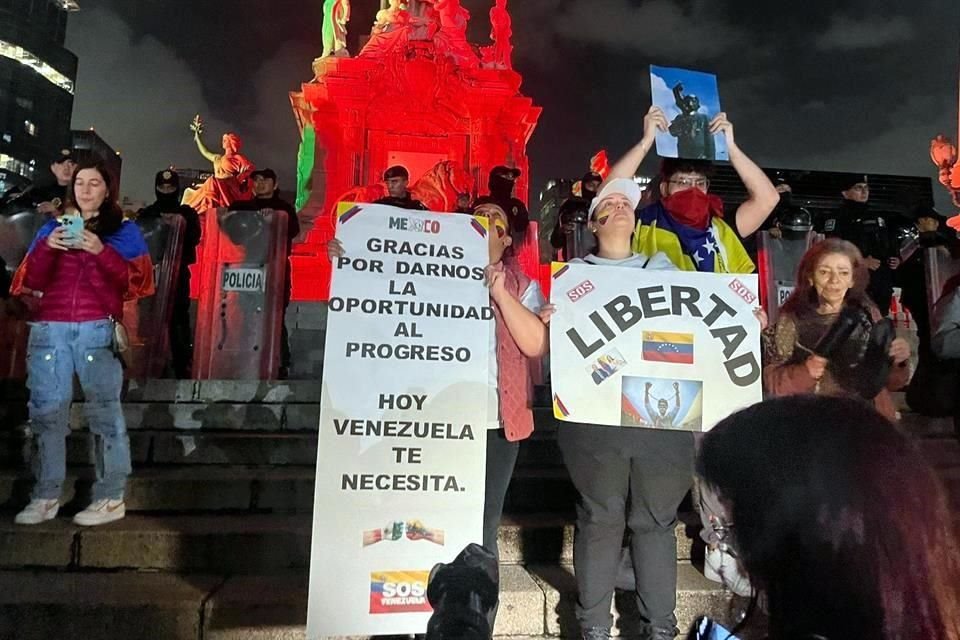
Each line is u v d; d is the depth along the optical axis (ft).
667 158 11.04
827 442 2.67
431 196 41.73
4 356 15.40
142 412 14.80
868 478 2.57
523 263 20.36
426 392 8.91
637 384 9.11
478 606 3.86
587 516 8.95
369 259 9.12
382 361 8.90
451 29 47.52
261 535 10.84
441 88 45.21
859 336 11.00
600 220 9.97
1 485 11.97
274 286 17.84
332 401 8.68
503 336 9.48
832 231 18.67
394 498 8.62
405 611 8.40
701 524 11.65
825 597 2.50
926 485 2.60
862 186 18.85
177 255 18.35
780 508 2.61
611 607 9.53
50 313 10.98
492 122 45.60
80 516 10.98
